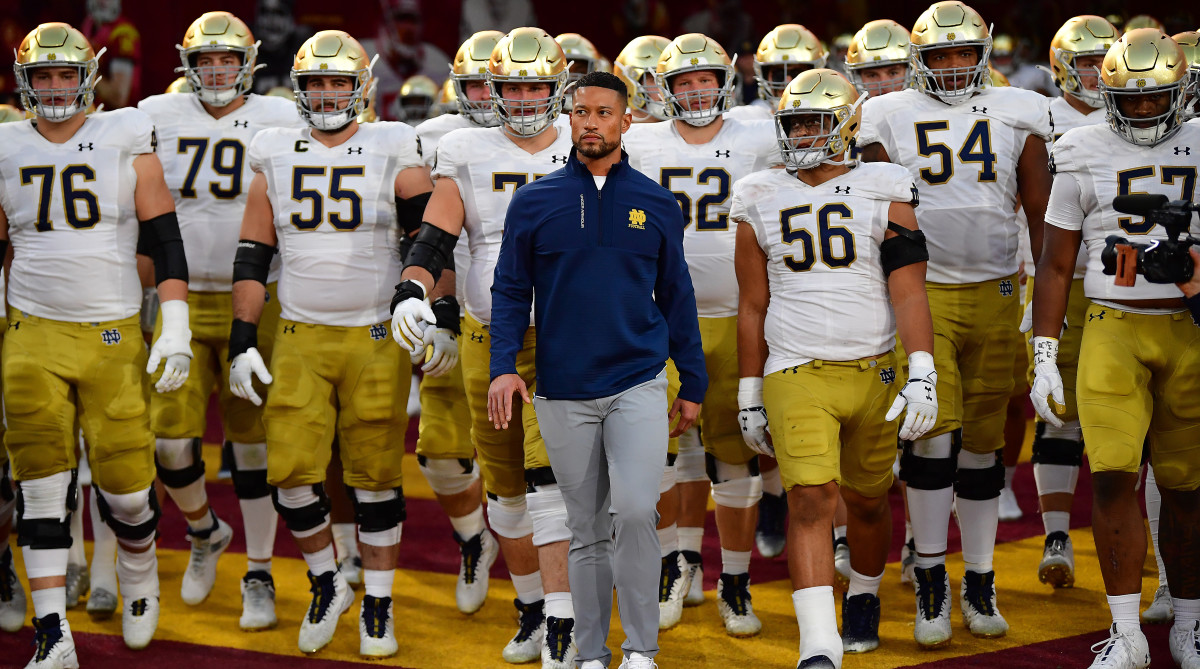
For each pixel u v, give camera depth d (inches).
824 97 502.9
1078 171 522.3
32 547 547.2
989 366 588.1
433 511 848.3
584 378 468.8
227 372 641.0
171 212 580.1
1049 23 1600.6
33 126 574.9
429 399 610.2
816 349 506.0
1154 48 506.6
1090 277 522.0
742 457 576.4
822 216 509.4
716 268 581.3
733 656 550.9
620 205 470.0
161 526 810.2
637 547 461.4
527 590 564.1
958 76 603.5
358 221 573.3
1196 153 511.5
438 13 1620.3
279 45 1546.5
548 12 1697.8
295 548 764.0
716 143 591.8
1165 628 570.3
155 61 1563.7
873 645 548.4
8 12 1525.6
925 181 600.4
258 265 580.1
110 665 557.0
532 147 555.5
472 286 554.6
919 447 557.6
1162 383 508.4
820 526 493.7
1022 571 665.6
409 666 552.4
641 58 704.4
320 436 568.7
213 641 591.8
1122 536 495.8
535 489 525.0
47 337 553.6
